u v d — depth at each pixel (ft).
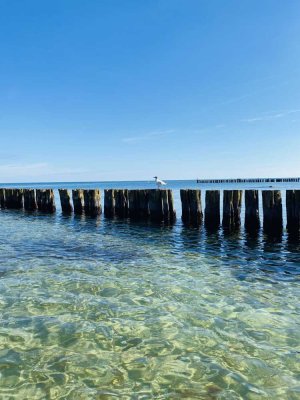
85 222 61.05
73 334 17.88
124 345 16.81
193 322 19.36
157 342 17.10
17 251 37.35
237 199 48.14
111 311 20.85
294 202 43.34
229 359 15.57
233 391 13.34
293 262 32.60
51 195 76.48
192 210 52.01
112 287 25.26
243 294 23.79
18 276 27.91
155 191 55.36
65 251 37.35
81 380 14.03
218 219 49.55
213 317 20.01
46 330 18.31
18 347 16.57
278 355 15.88
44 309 21.16
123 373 14.53
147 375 14.39
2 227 56.44
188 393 13.24
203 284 25.96
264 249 38.11
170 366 15.03
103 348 16.52
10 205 86.63
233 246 39.68
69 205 72.74
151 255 35.53
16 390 13.39
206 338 17.51
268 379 14.10
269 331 18.24
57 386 13.66
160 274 28.60
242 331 18.25
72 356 15.80
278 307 21.48
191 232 48.42
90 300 22.65
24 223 61.57
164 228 52.24
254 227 46.73
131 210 59.72
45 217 70.33
